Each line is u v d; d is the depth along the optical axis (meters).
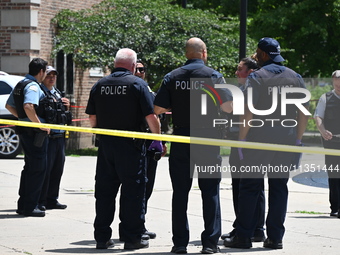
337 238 17.36
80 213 20.61
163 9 43.12
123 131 15.28
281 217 15.82
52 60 44.88
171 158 15.34
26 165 20.06
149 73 42.47
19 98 19.58
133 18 42.41
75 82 46.97
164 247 15.91
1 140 36.38
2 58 43.47
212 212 15.20
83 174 30.47
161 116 18.09
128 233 15.56
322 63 59.91
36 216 19.81
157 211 21.38
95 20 42.53
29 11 42.88
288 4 59.47
